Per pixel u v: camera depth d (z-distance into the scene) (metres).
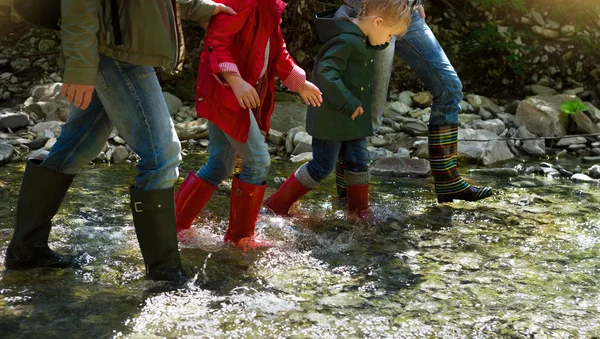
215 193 4.26
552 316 2.68
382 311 2.69
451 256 3.33
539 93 6.93
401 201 4.26
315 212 3.99
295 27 7.08
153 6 2.49
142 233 2.85
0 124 5.55
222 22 2.92
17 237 2.93
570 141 5.89
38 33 7.13
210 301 2.71
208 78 3.01
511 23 7.46
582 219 3.95
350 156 3.84
